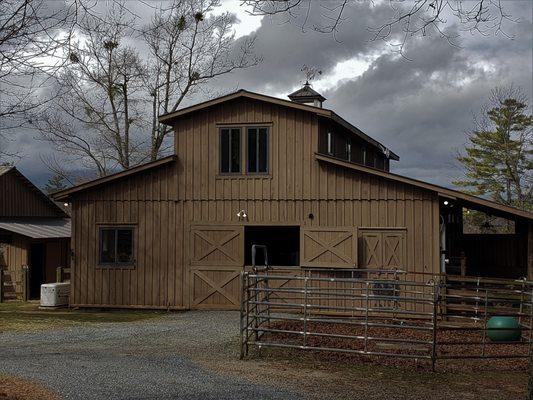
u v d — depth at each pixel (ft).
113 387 29.32
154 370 33.68
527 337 44.88
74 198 66.18
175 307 63.77
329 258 60.23
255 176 62.90
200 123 64.34
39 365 34.60
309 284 60.34
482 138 141.79
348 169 60.90
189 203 64.13
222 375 32.91
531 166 135.85
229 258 63.21
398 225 59.62
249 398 28.02
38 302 76.43
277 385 30.89
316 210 61.41
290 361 37.04
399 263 59.26
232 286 63.10
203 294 63.57
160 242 64.49
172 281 64.08
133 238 64.95
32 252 89.56
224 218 63.41
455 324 50.37
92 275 65.57
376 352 36.45
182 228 64.18
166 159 63.87
